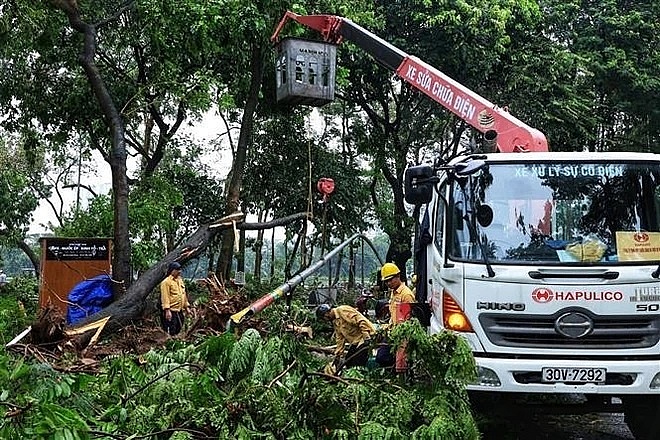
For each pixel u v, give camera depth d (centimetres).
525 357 620
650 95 2380
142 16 1469
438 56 2133
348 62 2194
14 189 2533
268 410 431
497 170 672
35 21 1520
